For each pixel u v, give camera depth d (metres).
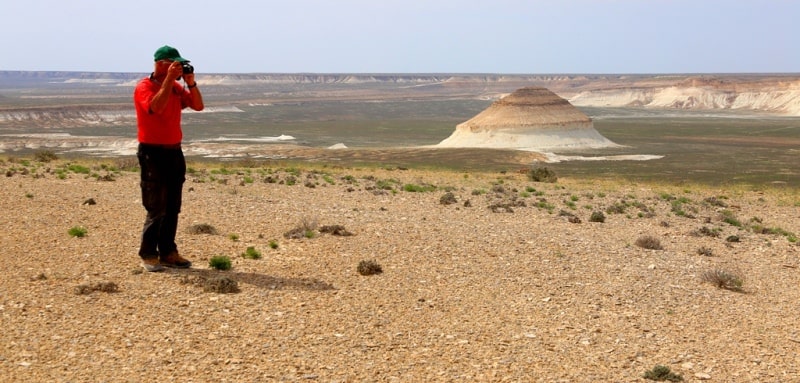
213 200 16.34
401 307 8.84
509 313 8.92
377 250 11.64
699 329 8.83
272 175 26.77
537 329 8.38
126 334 7.36
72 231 11.42
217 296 8.77
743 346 8.25
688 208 22.33
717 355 7.90
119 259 10.16
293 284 9.52
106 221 12.74
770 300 10.52
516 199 21.30
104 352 6.86
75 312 7.90
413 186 23.33
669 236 15.77
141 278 9.32
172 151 9.55
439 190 23.34
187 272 9.74
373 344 7.53
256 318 8.09
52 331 7.30
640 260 12.51
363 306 8.77
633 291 10.34
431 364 7.08
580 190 27.66
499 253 12.03
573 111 128.88
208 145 108.81
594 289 10.28
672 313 9.44
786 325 9.23
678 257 13.16
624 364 7.42
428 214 16.50
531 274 10.84
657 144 126.31
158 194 9.57
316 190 21.16
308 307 8.59
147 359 6.75
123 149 105.44
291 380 6.48
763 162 93.19
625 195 25.80
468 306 9.09
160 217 9.65
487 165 86.56
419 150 106.25
